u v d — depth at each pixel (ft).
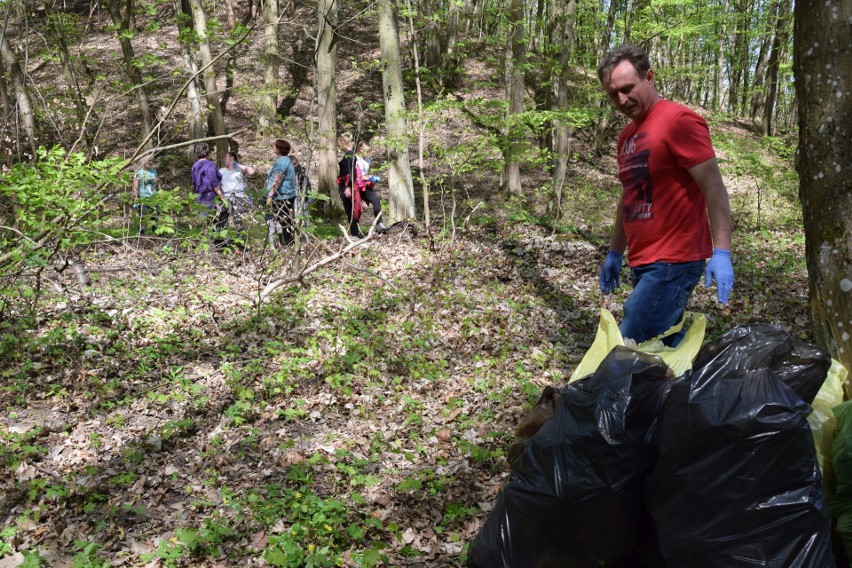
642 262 9.74
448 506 11.98
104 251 28.19
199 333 21.22
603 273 11.43
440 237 33.73
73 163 18.10
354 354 19.11
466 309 23.82
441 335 21.45
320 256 30.60
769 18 74.28
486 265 29.58
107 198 19.13
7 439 14.05
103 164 18.08
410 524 11.72
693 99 116.47
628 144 9.64
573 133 76.89
